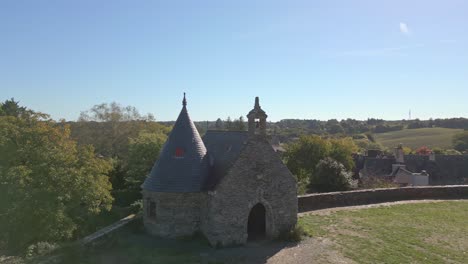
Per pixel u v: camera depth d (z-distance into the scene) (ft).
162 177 77.87
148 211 81.05
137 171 148.87
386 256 68.90
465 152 277.64
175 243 75.36
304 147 204.44
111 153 213.05
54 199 79.46
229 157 79.77
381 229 85.87
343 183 144.66
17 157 82.23
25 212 74.43
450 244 76.28
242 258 67.72
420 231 84.74
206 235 75.51
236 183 74.59
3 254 73.92
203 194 77.25
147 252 69.92
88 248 71.61
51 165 83.51
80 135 217.15
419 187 122.01
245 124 286.25
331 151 204.85
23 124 89.66
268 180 78.07
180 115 83.30
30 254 71.67
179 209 77.20
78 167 92.32
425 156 211.00
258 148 76.89
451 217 97.60
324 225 88.74
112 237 77.15
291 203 80.64
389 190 118.11
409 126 483.92
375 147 322.55
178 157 79.10
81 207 103.35
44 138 85.87
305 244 75.56
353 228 86.53
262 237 80.23
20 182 74.84
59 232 81.46
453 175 197.77
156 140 151.94
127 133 214.90
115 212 126.62
